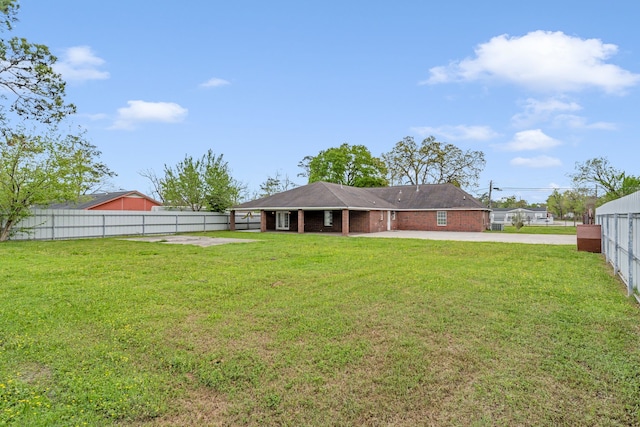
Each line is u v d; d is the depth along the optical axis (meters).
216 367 3.74
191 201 30.08
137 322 5.14
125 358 3.95
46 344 4.30
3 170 16.00
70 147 17.72
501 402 3.07
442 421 2.83
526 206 86.31
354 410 2.98
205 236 21.78
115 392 3.22
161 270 9.38
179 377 3.55
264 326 4.99
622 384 3.33
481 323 5.07
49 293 6.76
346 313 5.57
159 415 2.93
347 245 16.09
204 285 7.57
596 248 13.55
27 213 17.11
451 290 7.04
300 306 5.97
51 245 15.71
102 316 5.39
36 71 14.44
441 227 29.77
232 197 30.83
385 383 3.41
